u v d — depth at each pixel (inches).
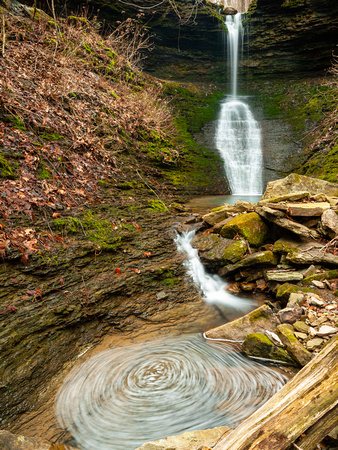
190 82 635.5
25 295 133.6
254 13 593.6
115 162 262.2
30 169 182.5
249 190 384.5
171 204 270.4
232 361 128.6
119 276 169.6
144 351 137.4
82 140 237.8
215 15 597.0
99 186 224.4
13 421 102.2
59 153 208.7
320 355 87.3
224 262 190.9
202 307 173.9
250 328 139.8
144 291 172.6
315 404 73.2
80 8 496.7
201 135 471.5
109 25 538.9
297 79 601.3
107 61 371.9
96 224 187.3
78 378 121.9
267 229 201.9
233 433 74.9
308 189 225.9
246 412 101.6
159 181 309.9
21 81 231.8
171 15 572.4
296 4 540.7
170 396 112.4
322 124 430.3
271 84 610.5
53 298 140.9
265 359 126.0
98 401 111.3
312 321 127.8
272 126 491.2
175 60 637.3
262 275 183.5
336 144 363.9
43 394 113.3
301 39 567.8
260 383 114.6
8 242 139.0
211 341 142.9
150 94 412.8
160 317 162.2
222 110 543.8
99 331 147.4
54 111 238.4
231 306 173.0
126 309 160.2
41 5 430.3
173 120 471.5
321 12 530.3
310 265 163.8
